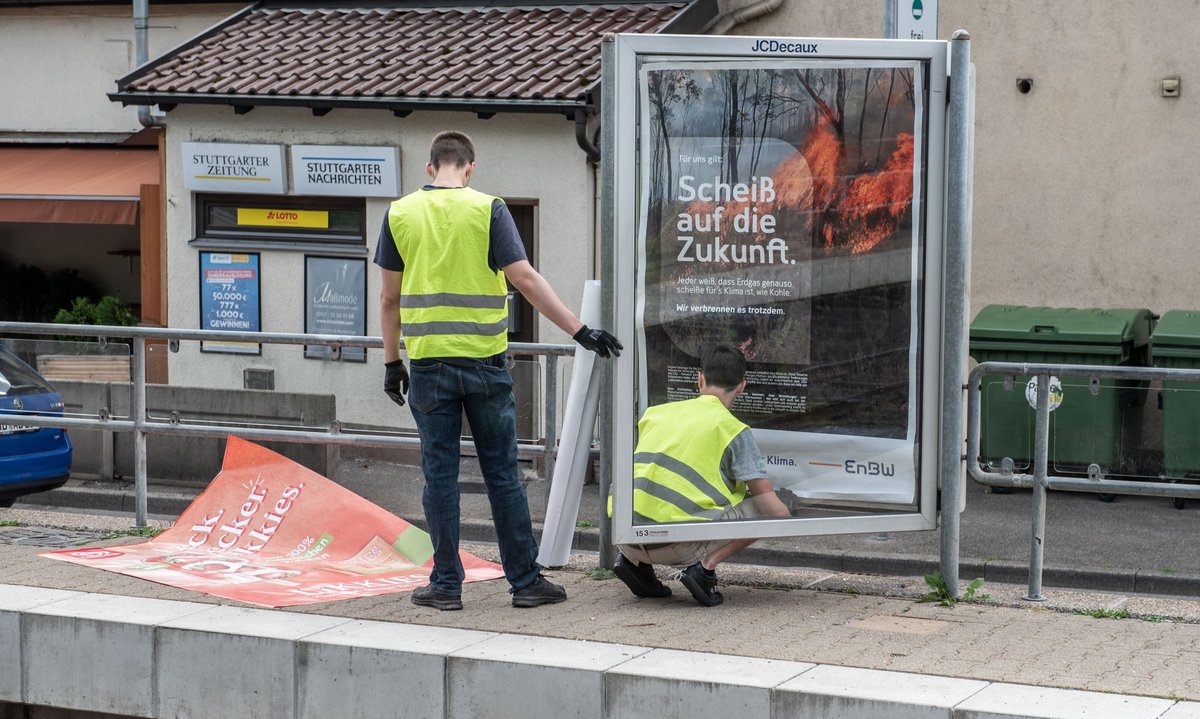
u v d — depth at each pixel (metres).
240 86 13.84
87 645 6.17
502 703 5.52
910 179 6.61
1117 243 12.67
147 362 8.62
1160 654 5.62
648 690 5.30
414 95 13.04
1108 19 12.52
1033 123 12.83
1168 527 10.19
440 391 6.28
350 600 6.54
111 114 16.94
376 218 13.79
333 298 14.01
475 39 14.36
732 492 6.55
